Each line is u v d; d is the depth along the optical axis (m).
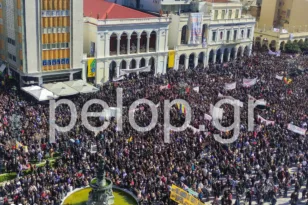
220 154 39.78
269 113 50.88
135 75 68.75
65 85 55.59
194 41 76.75
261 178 37.06
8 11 59.38
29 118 44.41
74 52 61.97
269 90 59.84
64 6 58.72
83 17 63.88
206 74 68.94
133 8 79.31
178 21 74.12
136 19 67.12
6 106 47.41
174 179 34.50
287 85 63.84
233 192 36.34
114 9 68.94
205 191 35.06
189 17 74.88
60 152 39.47
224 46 83.38
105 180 30.48
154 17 69.62
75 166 36.16
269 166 38.69
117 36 66.25
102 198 29.64
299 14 104.75
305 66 78.69
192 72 70.12
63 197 31.77
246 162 38.84
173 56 74.94
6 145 38.38
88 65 64.44
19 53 58.75
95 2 72.94
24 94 54.78
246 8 112.19
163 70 74.44
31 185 32.09
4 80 61.09
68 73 62.69
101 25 63.25
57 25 59.06
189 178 34.84
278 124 47.97
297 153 41.66
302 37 100.75
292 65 78.06
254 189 35.75
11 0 57.84
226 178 36.81
